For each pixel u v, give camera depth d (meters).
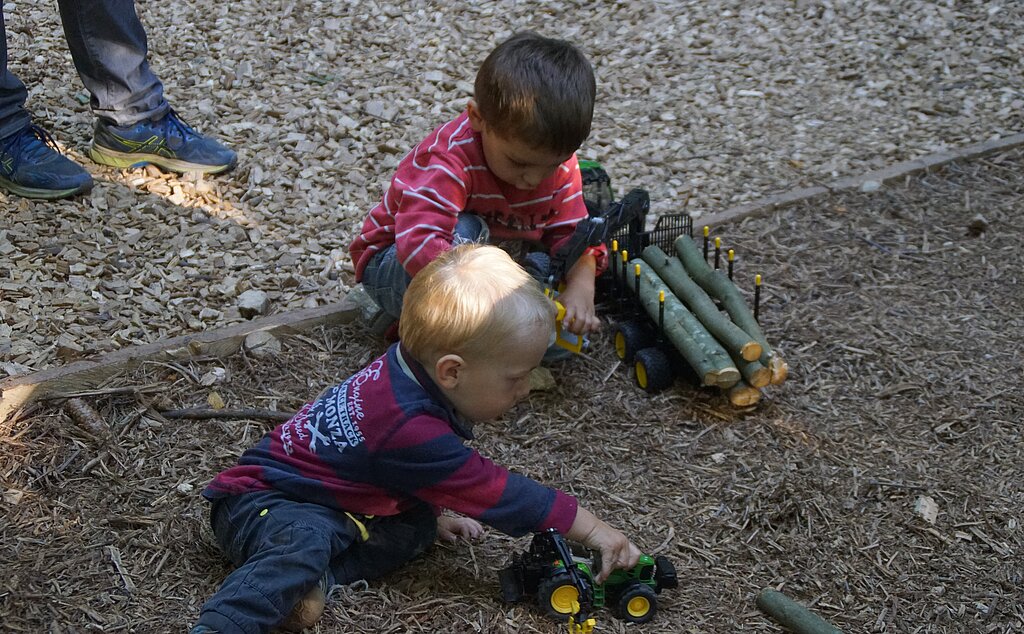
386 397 2.29
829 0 6.36
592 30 5.98
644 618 2.40
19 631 2.29
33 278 3.62
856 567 2.61
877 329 3.61
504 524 2.32
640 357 3.27
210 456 2.93
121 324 3.45
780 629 2.41
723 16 6.18
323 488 2.33
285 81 5.24
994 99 5.49
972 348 3.50
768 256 4.09
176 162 4.36
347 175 4.50
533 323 2.24
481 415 2.35
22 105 4.07
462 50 5.68
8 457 2.84
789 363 3.43
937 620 2.46
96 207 4.07
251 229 4.08
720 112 5.30
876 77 5.69
